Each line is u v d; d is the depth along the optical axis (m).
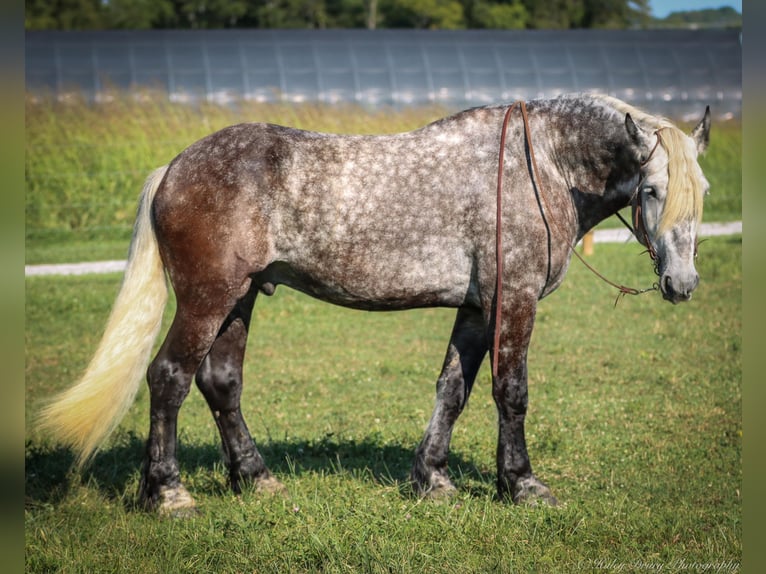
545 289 6.29
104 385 5.99
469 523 5.78
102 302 14.51
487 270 6.13
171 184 6.11
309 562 5.39
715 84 28.45
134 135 23.73
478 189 6.14
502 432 6.26
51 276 17.08
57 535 5.76
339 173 6.12
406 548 5.43
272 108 25.19
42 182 22.36
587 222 6.48
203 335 6.07
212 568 5.36
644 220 5.98
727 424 8.41
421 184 6.14
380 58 27.42
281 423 8.66
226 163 6.08
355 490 6.48
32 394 9.58
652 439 7.92
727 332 12.45
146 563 5.34
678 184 5.75
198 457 7.46
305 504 6.09
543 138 6.31
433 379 10.37
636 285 15.74
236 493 6.53
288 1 46.34
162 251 6.16
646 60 28.55
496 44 28.53
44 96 24.34
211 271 6.00
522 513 5.92
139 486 6.30
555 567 5.28
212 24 45.12
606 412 8.82
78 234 21.91
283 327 13.28
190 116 24.53
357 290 6.23
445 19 44.91
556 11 46.22
